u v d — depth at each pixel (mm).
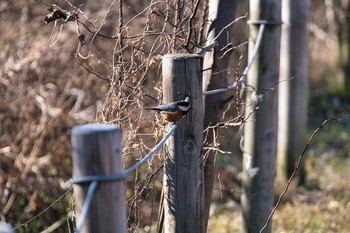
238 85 8078
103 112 7914
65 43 13102
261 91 9680
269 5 9586
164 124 7309
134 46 8047
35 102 12781
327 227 12258
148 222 11141
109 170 4789
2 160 12492
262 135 9961
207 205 8078
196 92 6469
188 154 6523
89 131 4750
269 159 10094
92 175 4773
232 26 8156
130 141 7887
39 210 12367
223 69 8086
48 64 13094
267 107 9891
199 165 6609
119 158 4867
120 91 7746
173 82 6441
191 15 7934
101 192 4789
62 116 12516
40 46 13000
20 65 12641
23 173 11938
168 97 6508
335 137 19891
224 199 13984
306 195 14297
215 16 8086
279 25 9797
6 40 13695
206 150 7816
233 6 8109
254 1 9648
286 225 12359
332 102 24094
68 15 7766
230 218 12727
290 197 13898
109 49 13406
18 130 12656
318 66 26938
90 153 4758
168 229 6730
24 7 14062
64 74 13188
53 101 13305
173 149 6555
